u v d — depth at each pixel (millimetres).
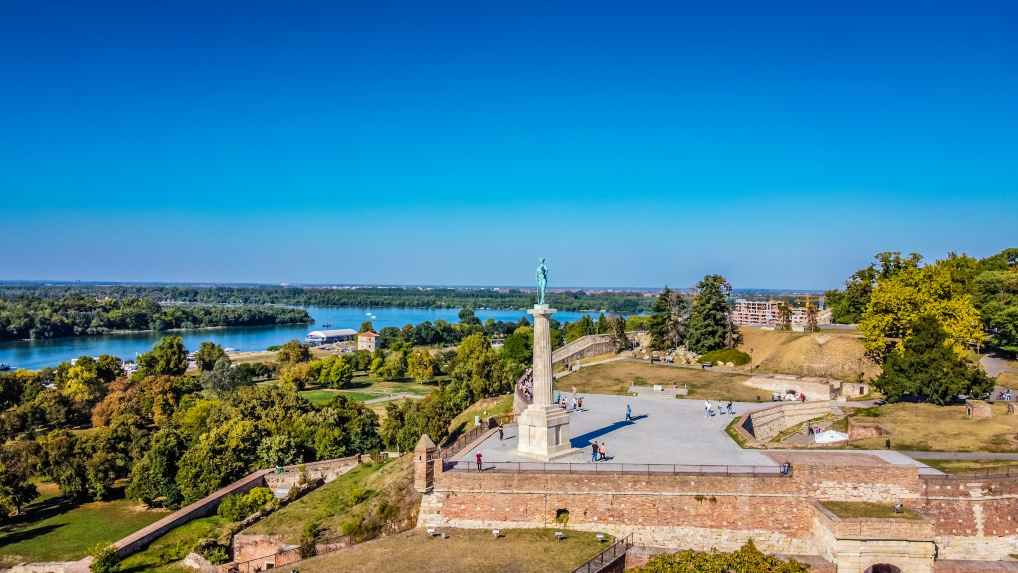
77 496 89375
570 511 53031
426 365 190250
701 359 119312
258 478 86188
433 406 93562
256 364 197875
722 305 123750
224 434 90438
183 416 112750
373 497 64625
